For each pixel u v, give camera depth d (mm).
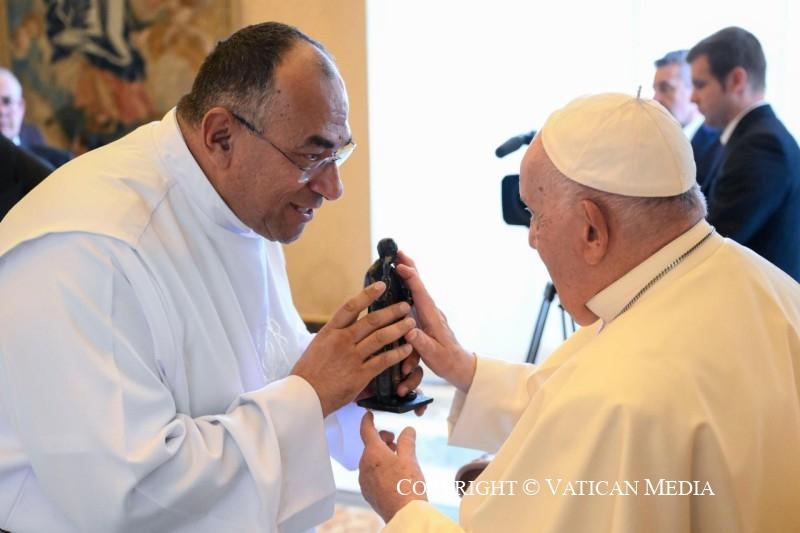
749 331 1230
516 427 1326
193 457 1358
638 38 3836
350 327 1539
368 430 1535
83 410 1309
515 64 4047
